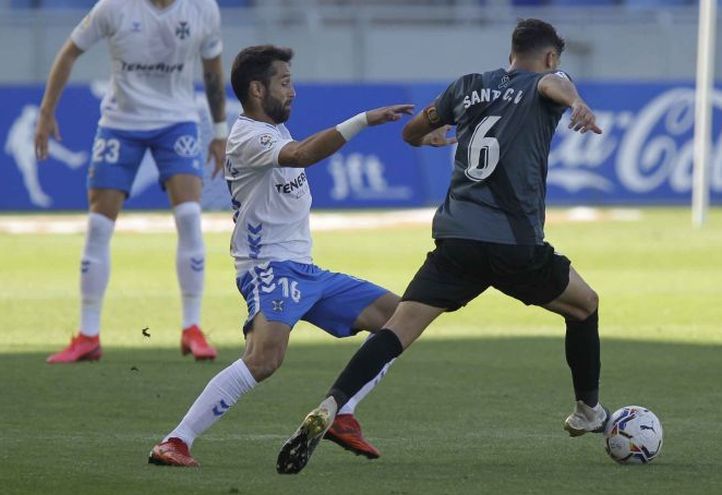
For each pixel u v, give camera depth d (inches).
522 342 1653.5
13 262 2568.9
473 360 1501.0
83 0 4633.4
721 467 937.5
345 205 3700.8
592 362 963.3
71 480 882.1
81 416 1151.0
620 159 3796.8
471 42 4362.7
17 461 948.6
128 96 1497.3
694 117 3833.7
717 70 4323.3
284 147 936.3
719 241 2940.5
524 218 920.3
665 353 1549.0
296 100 3688.5
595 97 3794.3
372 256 2647.6
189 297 1507.1
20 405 1203.2
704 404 1219.9
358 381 901.2
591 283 2252.7
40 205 3597.4
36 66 4116.6
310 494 842.2
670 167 3821.4
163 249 2807.6
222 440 1041.5
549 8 4542.3
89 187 1502.2
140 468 924.0
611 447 948.0
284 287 967.0
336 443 983.0
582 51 4320.9
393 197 3718.0
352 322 999.6
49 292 2132.1
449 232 925.8
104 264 1486.2
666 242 2918.3
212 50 1533.0
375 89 3725.4
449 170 3740.2
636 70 4338.1
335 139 913.5
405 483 878.4
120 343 1632.6
